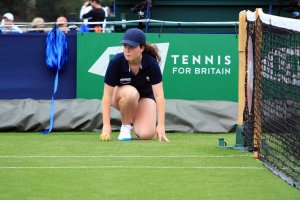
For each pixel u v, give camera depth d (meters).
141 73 25.36
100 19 38.81
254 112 22.20
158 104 25.50
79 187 17.28
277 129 22.98
